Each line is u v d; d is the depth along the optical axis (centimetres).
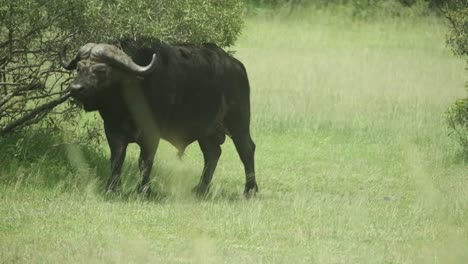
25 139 4662
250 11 11838
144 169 4262
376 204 4359
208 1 4650
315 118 6469
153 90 4228
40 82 4597
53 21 4431
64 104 5291
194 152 5575
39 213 3900
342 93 7188
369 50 9806
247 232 3741
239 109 4566
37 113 4600
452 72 8475
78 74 4056
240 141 4578
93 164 4681
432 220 3978
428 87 7588
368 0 12344
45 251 3369
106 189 4253
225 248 3497
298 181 4919
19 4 4291
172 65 4297
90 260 3228
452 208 3984
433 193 3419
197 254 3297
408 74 8225
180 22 4550
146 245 3425
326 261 3391
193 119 4397
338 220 3981
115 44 4303
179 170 4750
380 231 3844
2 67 4559
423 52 9888
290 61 8706
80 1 4356
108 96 4138
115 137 4262
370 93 7250
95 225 3744
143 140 4256
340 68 8344
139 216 3894
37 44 4578
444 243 3544
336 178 5003
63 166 4516
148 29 4288
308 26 11350
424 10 11925
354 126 6366
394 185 4894
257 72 7956
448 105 6838
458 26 5638
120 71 4091
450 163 5328
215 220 3884
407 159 4497
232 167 5266
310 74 7950
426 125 6284
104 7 4384
